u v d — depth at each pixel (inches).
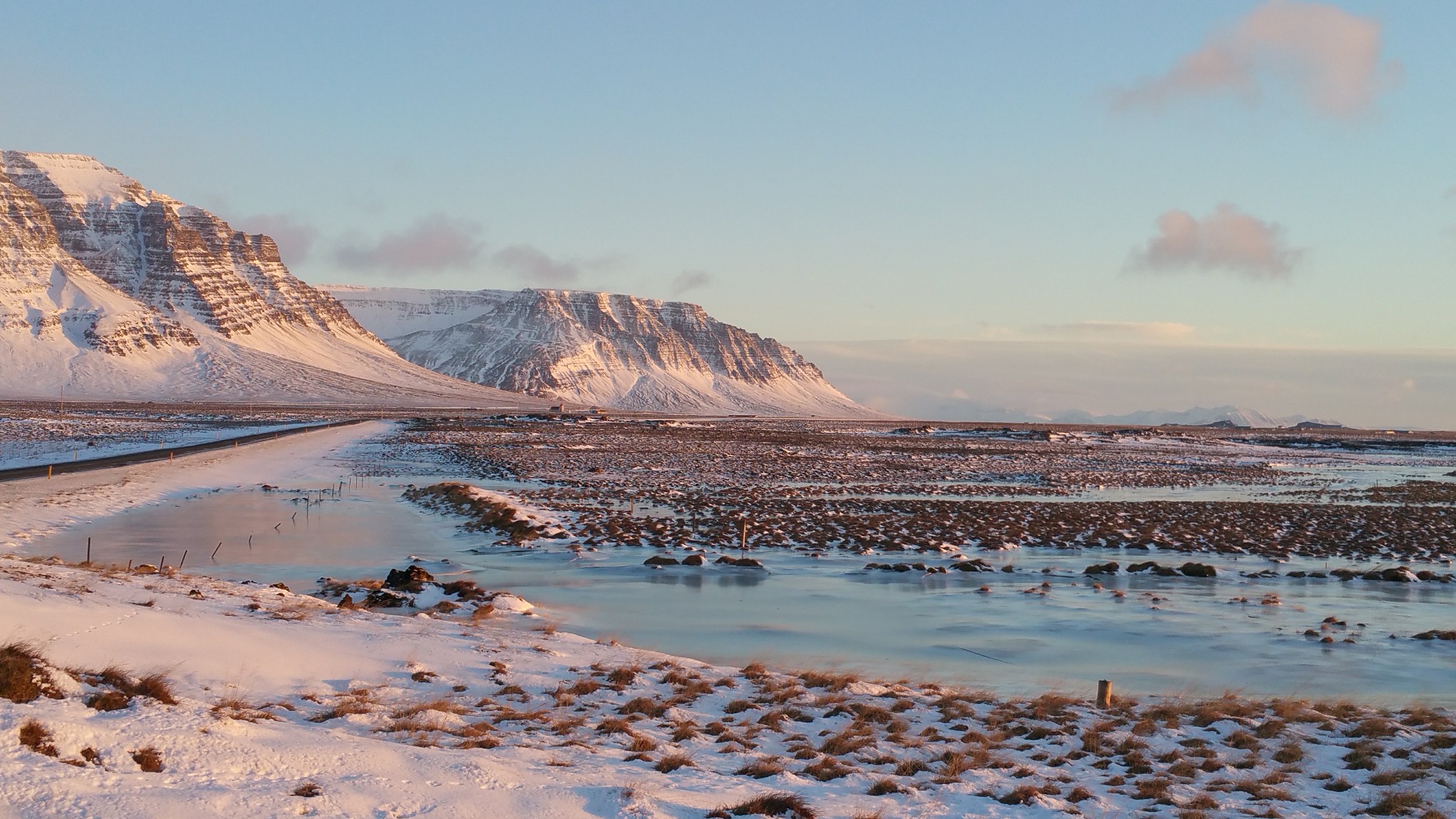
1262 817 490.9
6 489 2010.3
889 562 1434.5
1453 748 630.5
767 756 553.9
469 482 2652.6
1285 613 1133.1
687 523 1815.9
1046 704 723.4
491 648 789.9
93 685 476.7
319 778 408.2
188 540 1503.4
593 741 559.5
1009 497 2630.4
